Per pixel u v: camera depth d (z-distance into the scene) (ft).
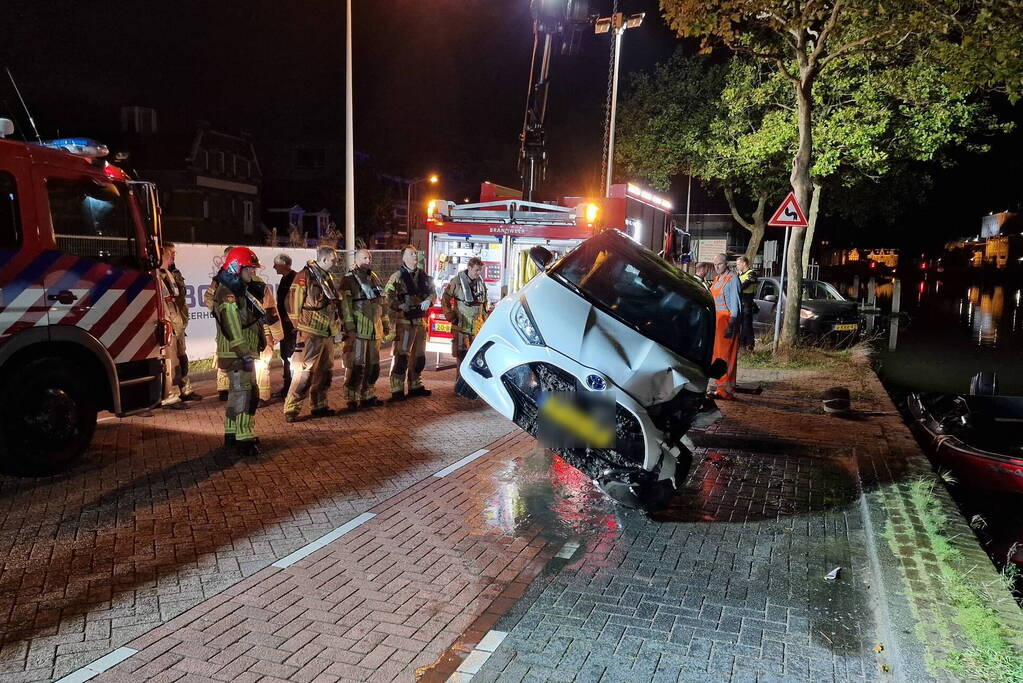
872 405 31.89
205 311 38.88
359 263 29.50
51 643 12.13
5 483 19.89
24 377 19.98
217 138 160.76
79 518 17.53
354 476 21.07
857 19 43.21
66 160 21.22
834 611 13.70
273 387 34.14
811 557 16.21
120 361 22.88
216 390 33.37
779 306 46.11
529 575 15.14
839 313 58.13
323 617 13.20
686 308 20.17
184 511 18.11
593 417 17.61
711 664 11.68
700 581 14.85
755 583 14.83
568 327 18.62
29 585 14.16
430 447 24.35
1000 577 13.65
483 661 11.85
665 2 43.14
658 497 17.92
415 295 31.71
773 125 68.74
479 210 41.39
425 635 12.67
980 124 67.46
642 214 52.65
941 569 13.91
